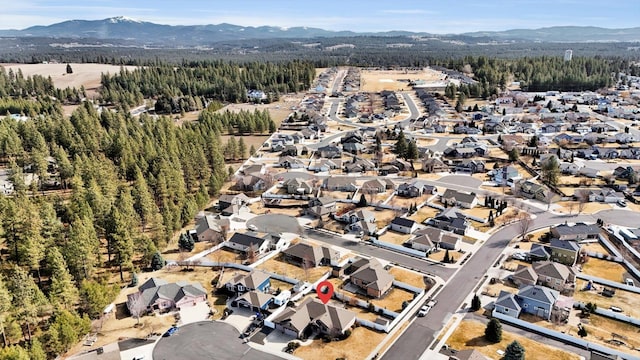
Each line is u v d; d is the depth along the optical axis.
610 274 75.12
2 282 59.88
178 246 86.75
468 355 53.00
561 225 89.00
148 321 64.50
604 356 55.53
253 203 110.19
